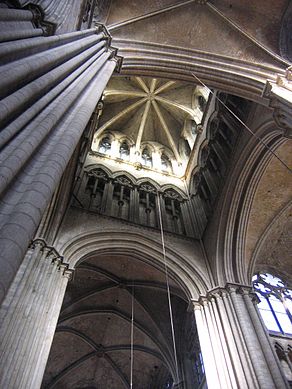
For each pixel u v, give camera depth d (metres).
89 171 17.72
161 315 17.47
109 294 17.48
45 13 7.06
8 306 8.45
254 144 14.04
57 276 10.82
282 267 17.50
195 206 18.03
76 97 6.93
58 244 12.19
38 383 7.87
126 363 18.92
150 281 16.73
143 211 17.05
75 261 12.02
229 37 14.13
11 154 4.35
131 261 16.22
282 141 13.48
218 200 15.67
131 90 22.77
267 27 14.16
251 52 13.56
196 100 21.47
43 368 8.21
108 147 21.39
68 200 13.91
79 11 9.23
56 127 5.85
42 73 6.07
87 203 15.65
